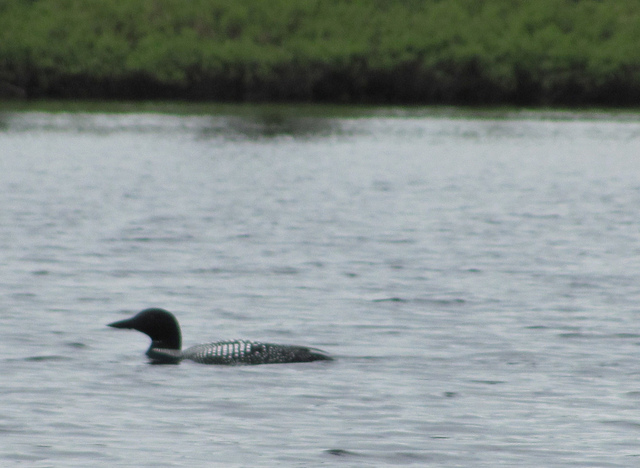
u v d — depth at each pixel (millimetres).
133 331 43094
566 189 105625
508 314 47406
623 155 142625
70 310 47438
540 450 28641
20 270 57875
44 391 33844
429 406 32531
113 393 33625
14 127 172875
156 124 185500
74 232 73625
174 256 63844
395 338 42312
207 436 29547
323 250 66938
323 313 47406
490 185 109188
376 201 94938
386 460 27859
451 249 67688
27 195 95938
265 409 32031
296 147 152875
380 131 177750
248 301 50062
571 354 39688
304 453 28266
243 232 74875
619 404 32969
